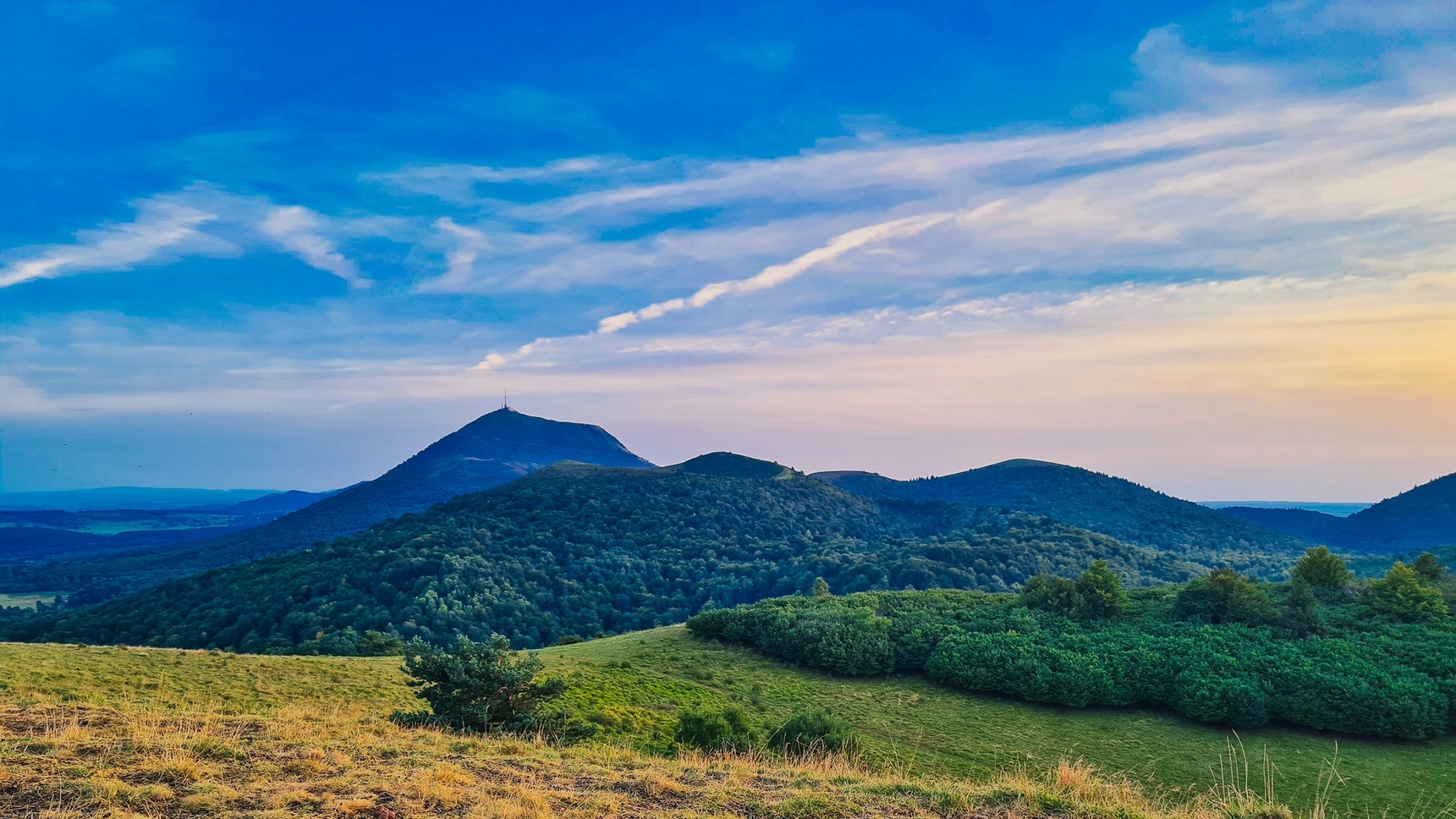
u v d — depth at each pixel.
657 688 49.88
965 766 40.81
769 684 57.62
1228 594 66.88
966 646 61.12
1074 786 13.33
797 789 12.55
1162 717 52.44
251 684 35.03
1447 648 55.16
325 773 12.03
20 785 10.34
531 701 23.47
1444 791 39.91
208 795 10.41
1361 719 47.25
